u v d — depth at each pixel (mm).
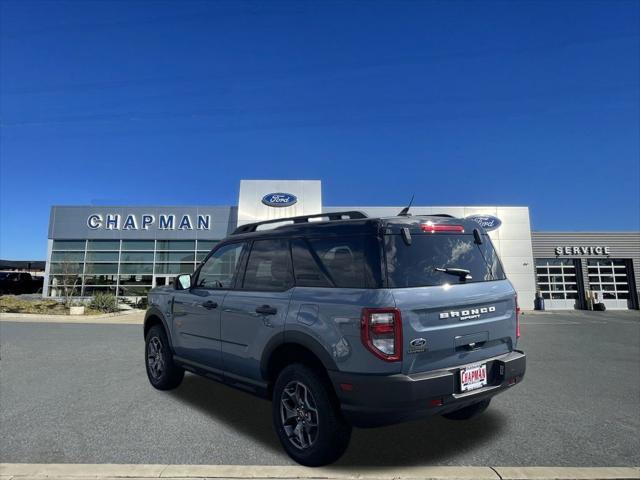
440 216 3910
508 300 3928
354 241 3488
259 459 3664
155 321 6184
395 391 3029
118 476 3312
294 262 3926
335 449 3371
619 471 3400
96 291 26297
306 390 3533
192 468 3436
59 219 26891
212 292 4797
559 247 29109
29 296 27500
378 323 3105
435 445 3947
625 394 5754
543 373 7117
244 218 26312
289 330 3646
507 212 28141
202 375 4926
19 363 7707
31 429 4371
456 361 3426
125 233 26875
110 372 6965
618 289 29000
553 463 3578
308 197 26500
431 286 3402
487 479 3275
